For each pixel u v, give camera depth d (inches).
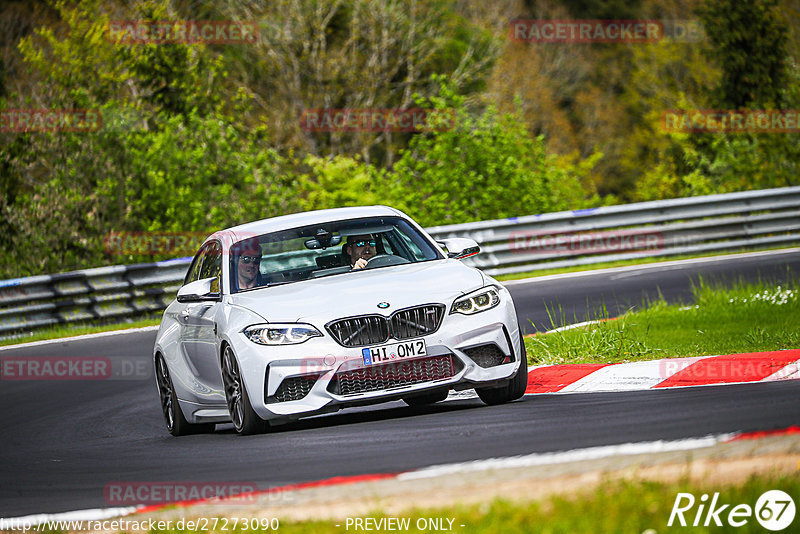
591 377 1043.3
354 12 5447.8
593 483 537.6
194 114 3078.2
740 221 2477.9
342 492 605.0
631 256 2405.3
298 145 5329.7
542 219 2390.5
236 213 2967.5
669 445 629.6
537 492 535.8
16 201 2770.7
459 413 913.5
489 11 6318.9
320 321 892.0
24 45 3469.5
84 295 2169.0
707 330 1238.9
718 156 3676.2
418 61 5610.2
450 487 577.0
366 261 1016.9
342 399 876.6
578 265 2405.3
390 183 3294.8
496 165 3125.0
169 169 2950.3
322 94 5388.8
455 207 3105.3
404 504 551.2
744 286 1689.2
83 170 2851.9
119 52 3380.9
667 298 1701.5
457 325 902.4
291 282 992.2
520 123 3366.1
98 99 3292.3
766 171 3516.2
